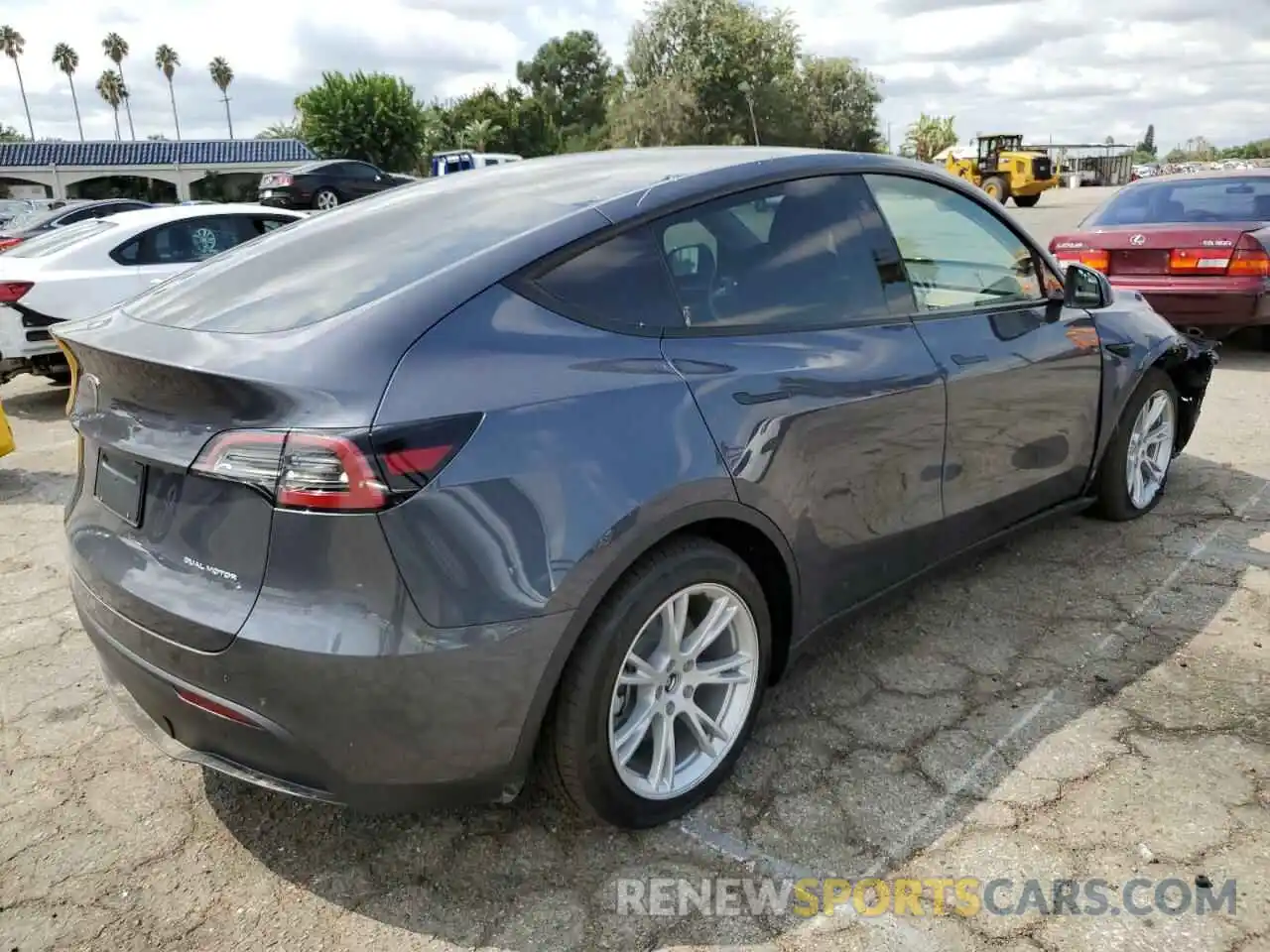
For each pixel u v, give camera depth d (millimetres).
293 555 1955
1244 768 2621
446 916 2242
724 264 2611
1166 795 2525
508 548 2025
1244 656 3201
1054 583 3785
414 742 2023
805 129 52469
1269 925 2100
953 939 2104
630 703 2422
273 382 1954
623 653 2242
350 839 2512
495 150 70750
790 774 2691
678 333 2438
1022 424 3424
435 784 2098
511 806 2605
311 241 2660
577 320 2287
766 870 2344
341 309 2170
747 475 2420
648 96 48656
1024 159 31766
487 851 2445
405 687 1967
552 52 85438
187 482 2119
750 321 2602
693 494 2285
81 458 2584
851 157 3061
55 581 4246
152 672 2166
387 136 49938
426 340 2072
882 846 2402
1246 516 4383
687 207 2576
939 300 3168
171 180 47344
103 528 2383
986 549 3516
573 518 2098
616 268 2393
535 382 2137
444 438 1977
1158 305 7293
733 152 2977
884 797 2580
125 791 2736
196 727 2154
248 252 2744
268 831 2557
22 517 5141
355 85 49438
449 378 2039
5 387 9000
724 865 2367
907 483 2969
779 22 50344
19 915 2273
